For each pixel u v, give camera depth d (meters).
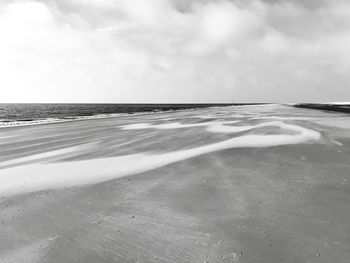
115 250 3.76
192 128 17.84
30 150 11.68
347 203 5.04
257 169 7.48
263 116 28.22
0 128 20.42
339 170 7.21
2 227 4.53
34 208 5.31
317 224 4.26
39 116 46.72
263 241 3.83
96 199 5.69
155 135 15.05
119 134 15.92
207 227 4.32
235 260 3.42
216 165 7.99
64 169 8.18
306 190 5.78
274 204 5.10
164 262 3.46
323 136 12.53
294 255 3.47
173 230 4.27
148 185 6.46
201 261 3.44
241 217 4.62
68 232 4.31
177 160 8.72
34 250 3.81
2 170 8.33
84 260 3.55
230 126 18.31
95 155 10.22
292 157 8.73
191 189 6.09
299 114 30.94
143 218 4.73
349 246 3.62
